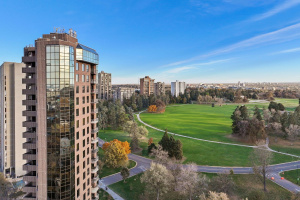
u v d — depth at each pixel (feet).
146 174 201.67
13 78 256.52
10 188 229.04
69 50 145.28
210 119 628.28
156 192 201.46
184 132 470.39
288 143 366.63
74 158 152.56
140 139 402.31
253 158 258.16
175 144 295.07
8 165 257.14
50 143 143.54
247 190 211.00
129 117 564.30
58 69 141.49
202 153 328.29
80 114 163.84
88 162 178.09
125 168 237.86
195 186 197.06
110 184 231.71
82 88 167.73
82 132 167.22
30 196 153.07
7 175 254.47
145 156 318.24
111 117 495.00
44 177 144.36
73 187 151.23
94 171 184.24
